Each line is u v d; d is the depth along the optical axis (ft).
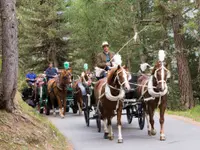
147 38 108.17
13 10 31.58
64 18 127.44
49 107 65.05
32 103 66.03
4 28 31.63
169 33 101.60
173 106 90.43
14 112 33.71
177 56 85.76
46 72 70.64
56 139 36.19
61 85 60.49
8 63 32.01
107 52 45.09
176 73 102.63
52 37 119.14
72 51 127.95
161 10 77.92
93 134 44.65
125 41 107.04
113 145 37.47
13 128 30.66
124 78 36.78
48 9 121.39
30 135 31.22
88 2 116.06
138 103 44.50
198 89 102.63
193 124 50.34
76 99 65.36
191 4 74.49
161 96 39.50
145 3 106.93
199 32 76.28
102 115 41.75
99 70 44.65
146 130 46.50
